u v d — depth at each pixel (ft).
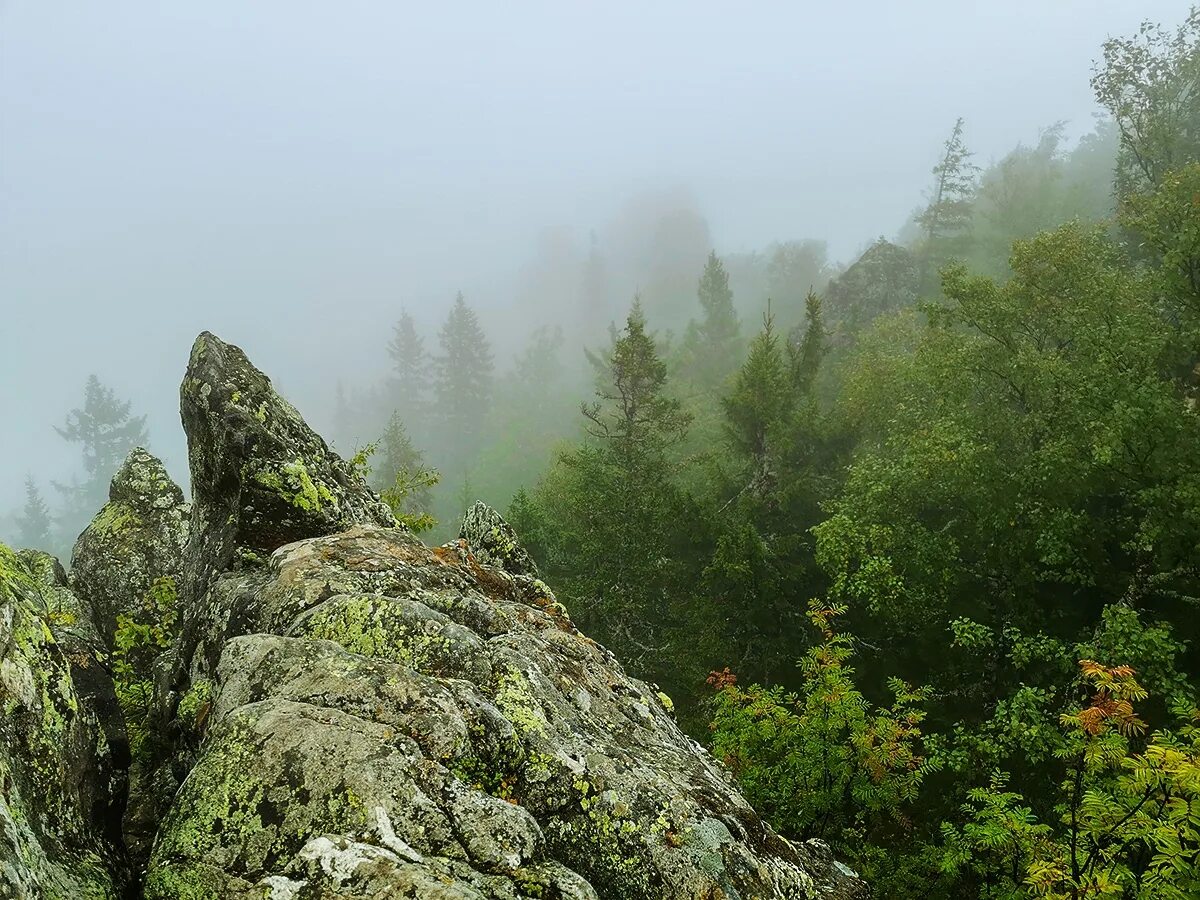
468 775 16.75
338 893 12.77
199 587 29.32
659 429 87.92
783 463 89.97
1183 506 49.62
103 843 15.83
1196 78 105.50
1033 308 70.59
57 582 34.65
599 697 24.49
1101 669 26.20
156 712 24.53
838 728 41.11
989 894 35.65
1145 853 29.78
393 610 21.40
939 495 63.82
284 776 14.43
